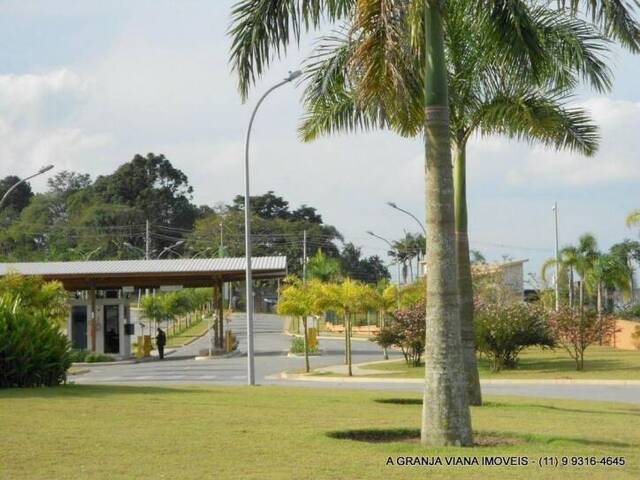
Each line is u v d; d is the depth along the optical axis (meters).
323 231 120.19
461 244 19.44
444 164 12.71
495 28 15.04
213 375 37.47
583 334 35.09
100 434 12.18
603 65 18.44
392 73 12.91
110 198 115.31
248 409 15.77
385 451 11.45
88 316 52.84
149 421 13.65
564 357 39.69
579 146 19.64
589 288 59.84
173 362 48.72
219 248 94.31
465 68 18.98
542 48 15.62
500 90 19.14
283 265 52.94
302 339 52.47
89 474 9.49
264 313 130.00
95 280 52.81
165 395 18.16
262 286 133.88
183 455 10.71
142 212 110.00
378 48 13.09
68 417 13.92
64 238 107.00
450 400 12.26
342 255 124.44
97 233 107.50
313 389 22.77
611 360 37.78
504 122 19.17
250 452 11.03
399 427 13.92
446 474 10.05
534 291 73.62
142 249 107.62
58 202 118.88
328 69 17.73
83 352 49.78
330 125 18.89
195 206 121.62
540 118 18.95
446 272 12.49
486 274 57.34
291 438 12.23
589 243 58.56
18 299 23.06
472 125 19.61
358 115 18.34
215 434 12.42
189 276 52.59
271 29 13.95
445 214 12.60
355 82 13.43
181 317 98.56
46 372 20.12
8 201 125.50
